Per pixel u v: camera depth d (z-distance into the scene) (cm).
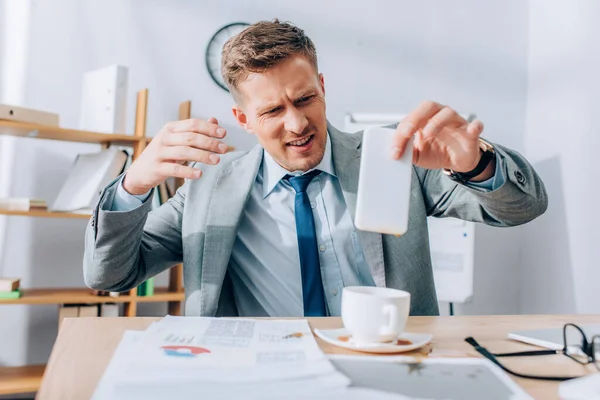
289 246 120
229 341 63
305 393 46
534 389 50
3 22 237
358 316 64
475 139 83
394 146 70
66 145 241
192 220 118
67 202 213
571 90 254
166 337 63
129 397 44
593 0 240
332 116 276
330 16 278
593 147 236
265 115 109
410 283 111
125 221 98
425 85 287
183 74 259
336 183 122
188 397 44
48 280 237
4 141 233
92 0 248
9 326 231
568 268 249
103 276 104
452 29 290
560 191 259
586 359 61
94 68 247
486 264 285
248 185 120
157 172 93
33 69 239
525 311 282
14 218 233
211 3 263
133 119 253
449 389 48
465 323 82
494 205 98
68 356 58
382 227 70
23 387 197
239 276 122
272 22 113
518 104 294
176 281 236
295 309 117
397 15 285
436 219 245
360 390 47
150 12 255
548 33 276
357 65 280
